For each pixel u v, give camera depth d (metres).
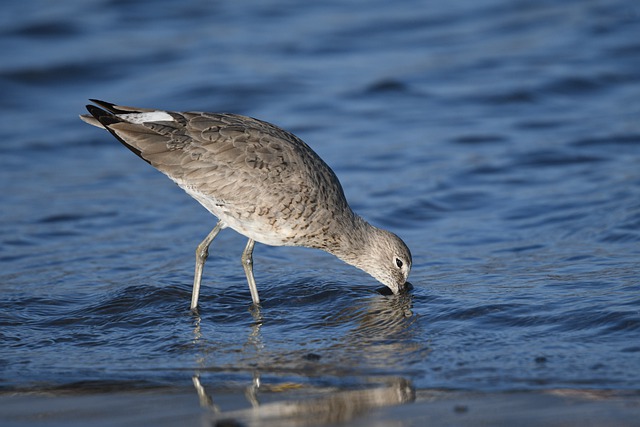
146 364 10.92
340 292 13.39
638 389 9.54
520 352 10.68
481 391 9.73
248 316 12.62
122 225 16.83
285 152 13.22
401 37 26.62
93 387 10.27
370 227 13.87
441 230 16.16
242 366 10.76
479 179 18.31
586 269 13.42
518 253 14.66
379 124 21.64
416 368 10.43
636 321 11.12
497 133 20.69
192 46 26.19
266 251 15.66
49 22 27.27
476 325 11.64
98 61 25.19
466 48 25.62
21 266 14.77
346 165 19.34
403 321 12.05
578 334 11.05
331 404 9.59
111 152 21.09
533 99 22.47
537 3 28.33
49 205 17.77
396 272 13.44
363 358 10.83
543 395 9.52
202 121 13.31
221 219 13.45
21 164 20.22
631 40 25.17
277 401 9.73
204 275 14.34
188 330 12.08
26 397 10.02
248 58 25.44
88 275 14.34
